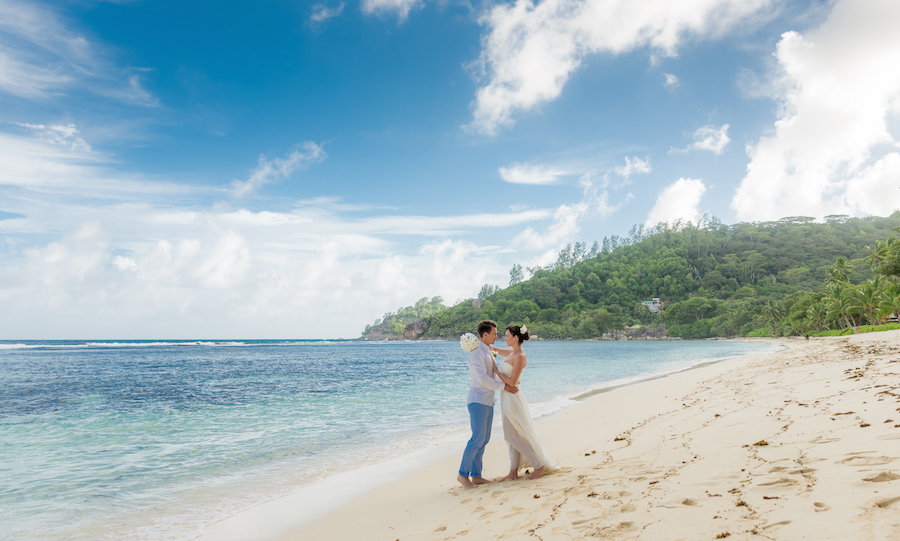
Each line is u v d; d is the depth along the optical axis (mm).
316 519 5254
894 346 20250
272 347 123688
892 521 2590
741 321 139625
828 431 5172
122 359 54625
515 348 5953
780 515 3059
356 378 27641
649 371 27594
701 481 4203
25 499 6184
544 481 5406
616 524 3512
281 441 9859
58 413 14328
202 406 15578
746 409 8086
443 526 4398
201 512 5652
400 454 8578
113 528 5152
